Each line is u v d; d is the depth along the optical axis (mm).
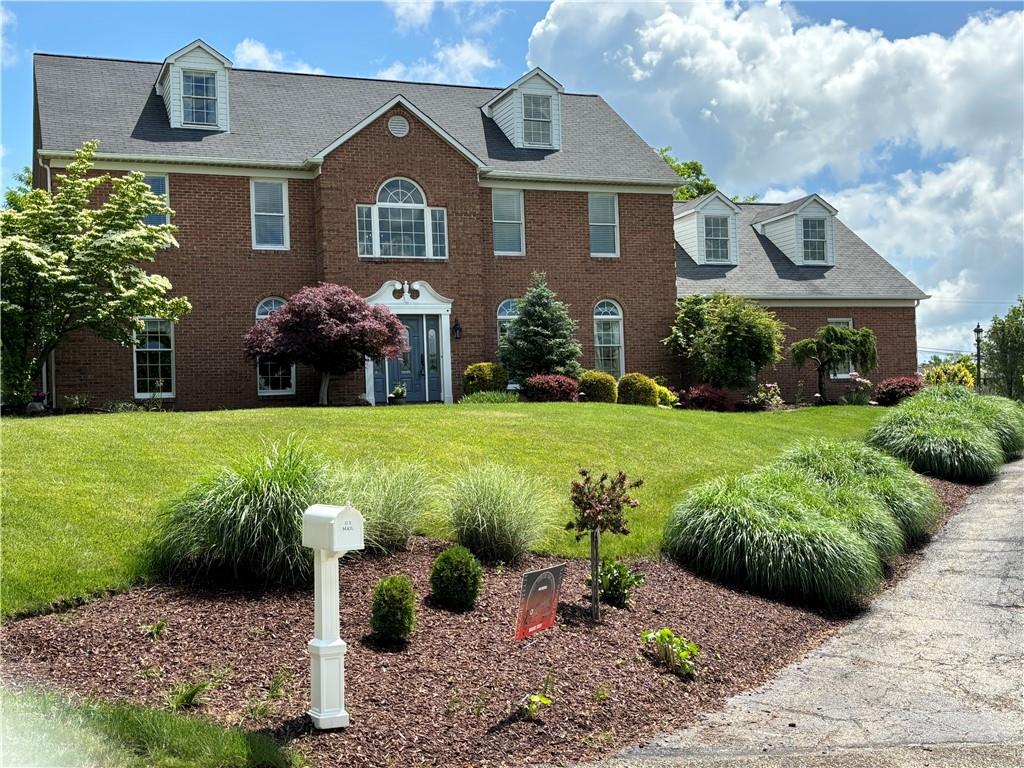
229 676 5953
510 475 10156
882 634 8977
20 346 17766
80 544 7930
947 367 35281
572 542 10172
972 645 8617
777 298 29156
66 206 18172
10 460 10148
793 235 30859
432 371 23547
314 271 23078
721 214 29969
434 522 9656
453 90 27828
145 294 18469
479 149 25562
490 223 24938
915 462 17281
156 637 6477
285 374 22703
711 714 6629
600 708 6273
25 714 4957
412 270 23281
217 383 22078
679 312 26656
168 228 18859
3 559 7371
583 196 25906
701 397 25250
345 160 22719
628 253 26328
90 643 6281
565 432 15602
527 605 6602
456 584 7625
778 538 9828
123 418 13773
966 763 5871
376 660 6402
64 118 21797
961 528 13570
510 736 5656
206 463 10977
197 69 22828
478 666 6547
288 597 7516
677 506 10812
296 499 7906
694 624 8406
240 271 22406
